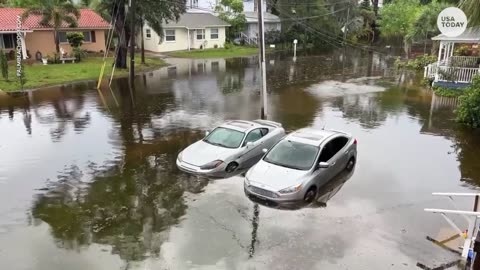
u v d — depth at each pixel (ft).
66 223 29.32
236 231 28.25
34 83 83.71
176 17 117.19
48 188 35.12
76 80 90.27
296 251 25.82
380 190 35.12
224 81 93.15
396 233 28.07
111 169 39.50
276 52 163.63
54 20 110.52
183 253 25.54
